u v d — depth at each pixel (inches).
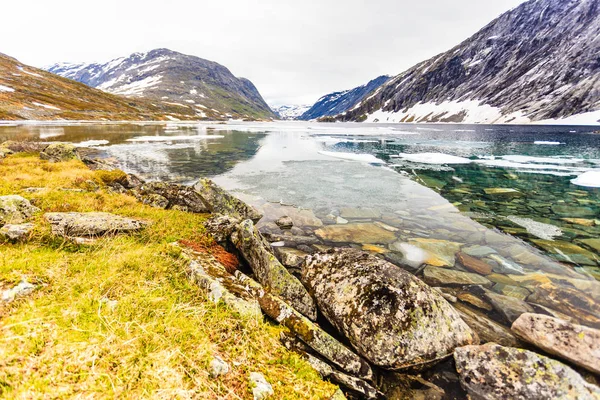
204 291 243.4
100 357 159.6
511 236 511.5
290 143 2137.1
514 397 197.6
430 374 227.9
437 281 365.4
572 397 188.4
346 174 1021.2
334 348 223.1
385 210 649.0
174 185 612.7
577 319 296.4
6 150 1025.5
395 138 2645.2
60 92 5664.4
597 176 975.0
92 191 582.6
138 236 359.3
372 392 206.1
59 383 139.7
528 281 366.3
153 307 211.3
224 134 2962.6
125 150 1622.8
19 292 191.6
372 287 263.9
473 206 682.8
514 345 253.9
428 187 855.7
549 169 1111.0
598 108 5285.4
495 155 1498.5
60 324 174.1
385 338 236.4
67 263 249.6
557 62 7111.2
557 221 588.1
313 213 621.9
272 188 818.8
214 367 168.9
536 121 5925.2
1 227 295.0
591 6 7632.9
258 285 272.2
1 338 153.0
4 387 130.9
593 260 425.4
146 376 155.0
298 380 185.6
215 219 436.5
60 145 962.7
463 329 256.8
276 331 226.8
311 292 302.4
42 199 432.8
